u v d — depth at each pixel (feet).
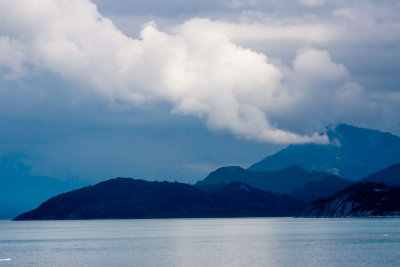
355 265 624.18
